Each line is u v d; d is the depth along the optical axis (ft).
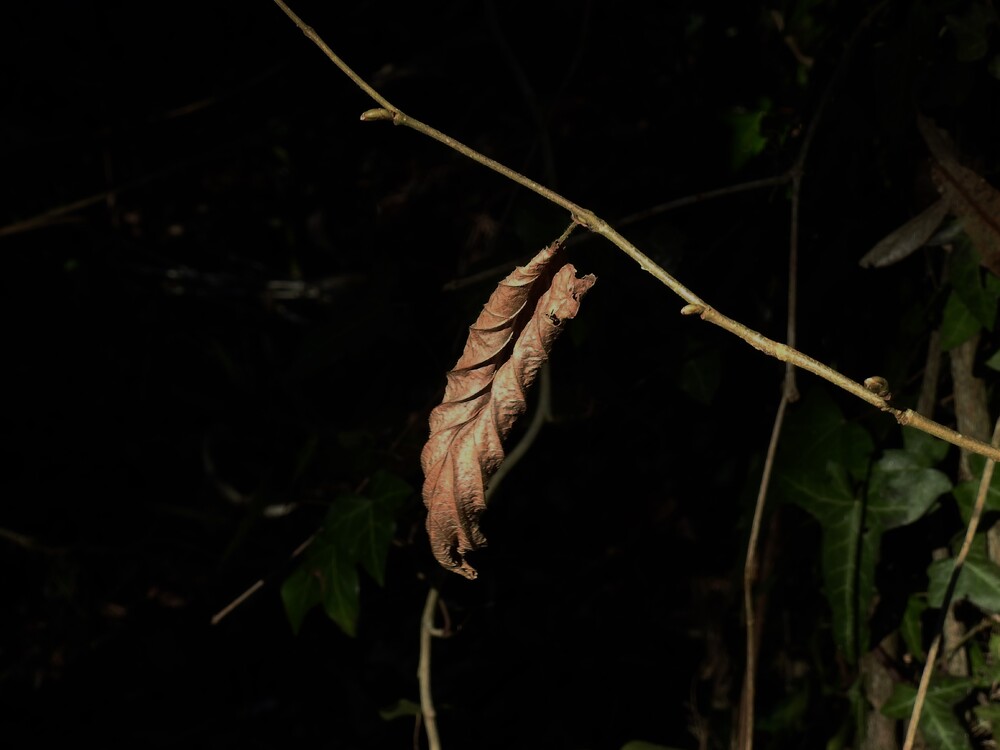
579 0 2.72
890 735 1.94
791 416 1.93
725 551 2.62
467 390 1.41
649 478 2.78
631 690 2.82
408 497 2.08
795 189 1.90
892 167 1.94
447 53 2.98
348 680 3.15
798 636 2.19
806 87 2.07
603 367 2.22
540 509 2.90
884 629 1.94
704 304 1.36
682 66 2.45
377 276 2.42
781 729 2.14
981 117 1.81
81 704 3.23
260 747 3.12
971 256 1.78
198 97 3.19
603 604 2.87
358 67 3.04
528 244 2.15
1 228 3.24
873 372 1.99
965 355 1.84
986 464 1.75
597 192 2.55
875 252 1.75
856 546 1.86
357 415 2.89
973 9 1.74
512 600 2.92
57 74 3.21
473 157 1.42
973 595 1.79
